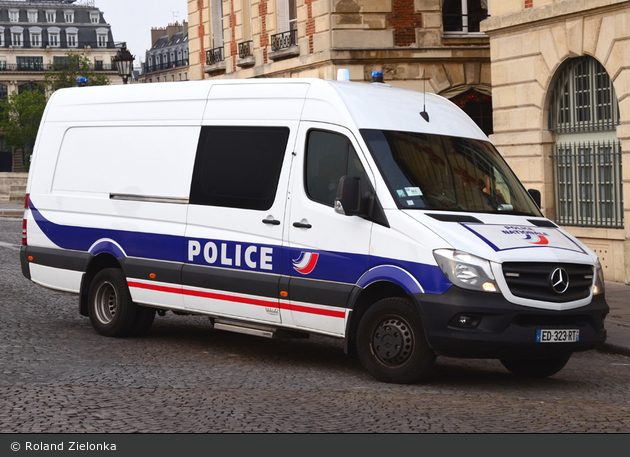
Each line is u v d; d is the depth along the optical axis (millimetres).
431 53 21938
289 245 8594
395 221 7898
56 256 10852
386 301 7938
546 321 7730
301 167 8609
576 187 16078
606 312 8133
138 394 7289
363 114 8453
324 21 21906
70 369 8344
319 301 8312
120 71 25078
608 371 9102
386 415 6727
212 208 9258
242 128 9188
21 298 13328
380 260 7934
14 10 131000
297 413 6738
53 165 11055
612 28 14703
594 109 15547
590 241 15805
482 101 22672
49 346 9570
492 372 8930
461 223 7887
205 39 30219
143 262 9875
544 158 16500
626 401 7527
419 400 7281
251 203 8953
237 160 9156
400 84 21938
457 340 7500
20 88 128750
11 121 107312
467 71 22250
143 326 10281
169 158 9766
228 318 9227
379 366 7996
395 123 8578
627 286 14797
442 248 7617
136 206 10008
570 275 7883
